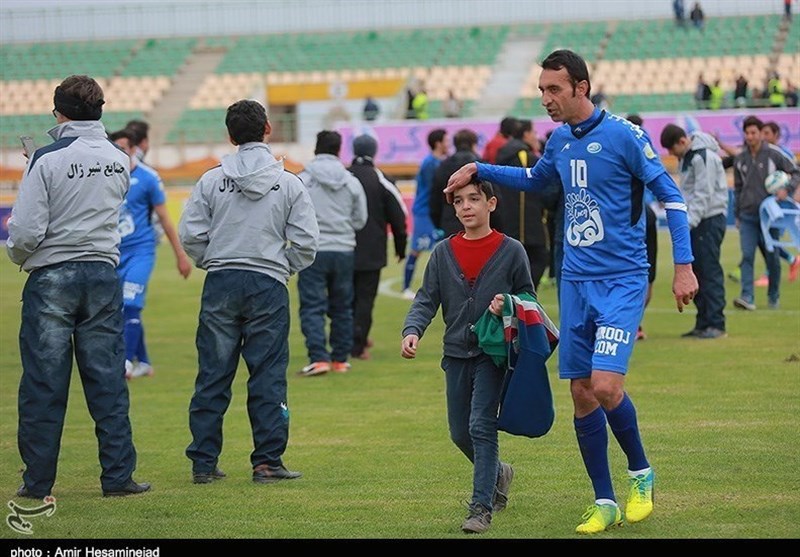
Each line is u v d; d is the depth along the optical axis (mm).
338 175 36531
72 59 149000
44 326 21734
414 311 19672
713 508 20188
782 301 51688
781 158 48094
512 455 25031
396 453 25766
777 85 110500
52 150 21688
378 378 36406
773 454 24125
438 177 40750
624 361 18469
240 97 136875
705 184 40281
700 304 41688
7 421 31297
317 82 133500
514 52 141875
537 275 40906
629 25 144500
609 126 18797
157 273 75312
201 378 23828
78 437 28906
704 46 137250
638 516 19188
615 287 18891
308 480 23422
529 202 40406
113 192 22234
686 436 26109
